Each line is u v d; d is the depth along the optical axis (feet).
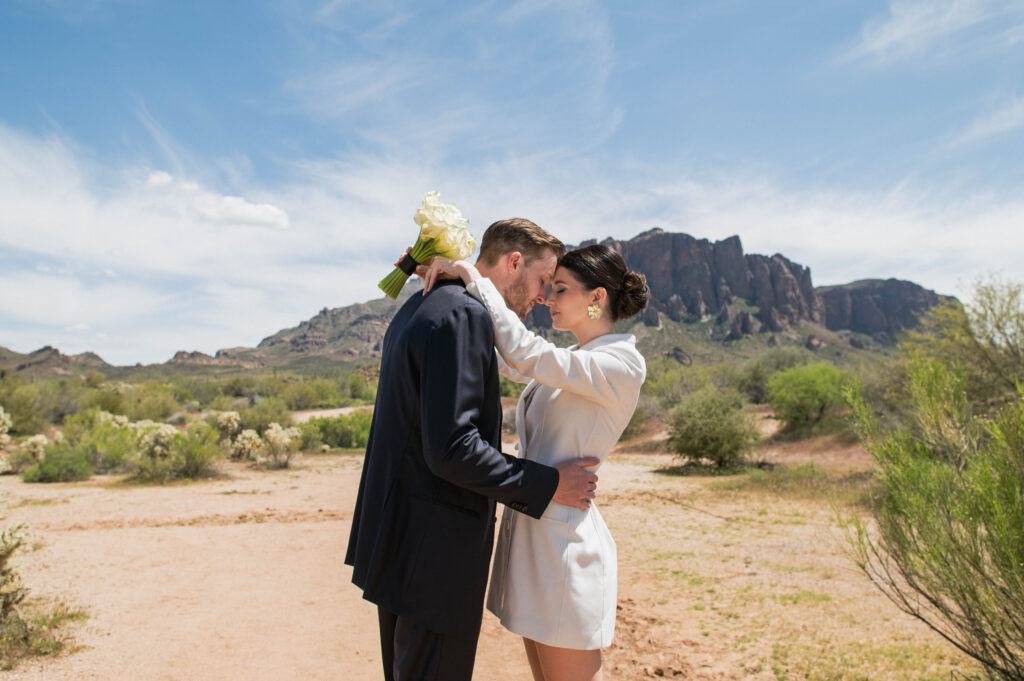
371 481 6.39
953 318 39.19
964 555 11.01
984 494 10.62
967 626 11.53
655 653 14.29
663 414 93.20
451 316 5.96
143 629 16.06
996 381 36.42
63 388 142.00
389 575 6.02
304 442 81.66
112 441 58.29
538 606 6.69
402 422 6.20
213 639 15.40
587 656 6.86
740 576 20.89
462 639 6.12
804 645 14.51
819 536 26.37
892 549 13.05
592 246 7.62
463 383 5.78
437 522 6.04
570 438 7.04
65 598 18.60
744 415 62.85
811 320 636.07
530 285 7.47
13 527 16.51
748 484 44.34
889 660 13.37
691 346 527.81
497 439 6.40
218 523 31.50
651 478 53.67
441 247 6.70
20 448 59.11
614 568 7.25
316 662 14.03
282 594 19.21
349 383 237.66
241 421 85.46
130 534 28.50
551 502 6.77
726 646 14.66
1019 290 36.06
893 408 49.24
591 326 7.61
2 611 15.96
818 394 76.13
